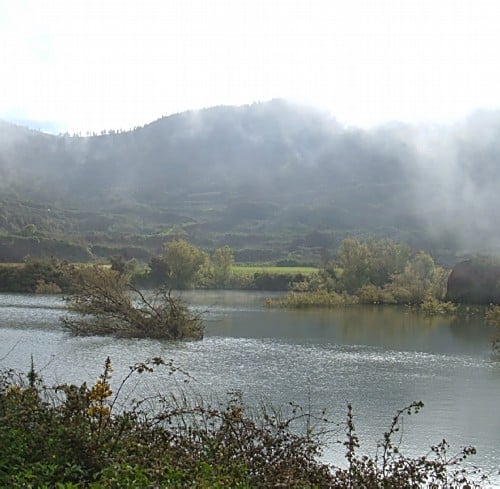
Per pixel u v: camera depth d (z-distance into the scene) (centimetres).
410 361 2256
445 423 1384
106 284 3042
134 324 2838
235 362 2164
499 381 1881
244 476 662
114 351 2369
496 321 2861
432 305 4434
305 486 675
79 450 658
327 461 1071
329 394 1670
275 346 2603
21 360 2105
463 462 1105
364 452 1144
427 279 5247
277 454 750
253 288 6562
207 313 4028
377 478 773
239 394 1245
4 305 4291
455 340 2886
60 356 2212
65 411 729
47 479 603
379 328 3366
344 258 5625
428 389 1759
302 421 1342
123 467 604
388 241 6016
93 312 2903
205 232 12850
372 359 2288
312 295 4878
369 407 1525
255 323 3512
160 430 765
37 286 5434
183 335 2803
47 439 673
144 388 1588
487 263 4859
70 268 4575
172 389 1592
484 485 980
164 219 14938
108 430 721
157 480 604
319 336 2980
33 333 2889
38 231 9875
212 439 771
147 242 10506
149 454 682
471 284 4825
